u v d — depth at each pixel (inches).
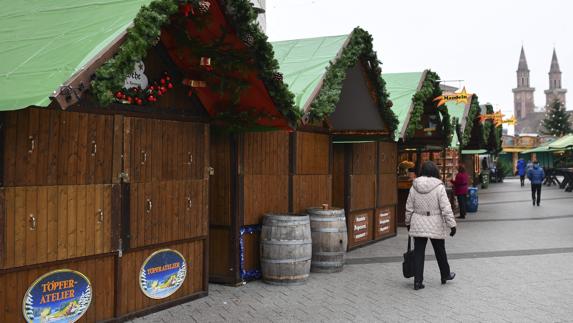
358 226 484.1
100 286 246.8
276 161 361.7
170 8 220.1
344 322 259.8
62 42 220.5
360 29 388.5
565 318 266.8
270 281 335.0
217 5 243.9
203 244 306.5
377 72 409.4
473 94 840.9
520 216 748.6
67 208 230.5
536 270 380.8
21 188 213.8
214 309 281.3
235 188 330.3
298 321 261.3
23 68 208.1
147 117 268.2
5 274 210.2
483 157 1748.3
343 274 367.2
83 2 255.9
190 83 280.5
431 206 326.3
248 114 302.2
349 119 413.1
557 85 6643.7
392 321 261.3
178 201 286.4
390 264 403.9
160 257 277.7
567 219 706.8
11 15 262.8
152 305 274.5
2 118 206.5
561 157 1604.3
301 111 310.7
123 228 255.3
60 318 229.9
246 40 253.6
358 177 481.7
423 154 831.1
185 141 290.5
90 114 240.1
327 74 352.2
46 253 222.5
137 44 206.5
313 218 369.4
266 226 335.3
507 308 284.4
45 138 221.8
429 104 578.9
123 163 254.7
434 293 316.2
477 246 487.2
